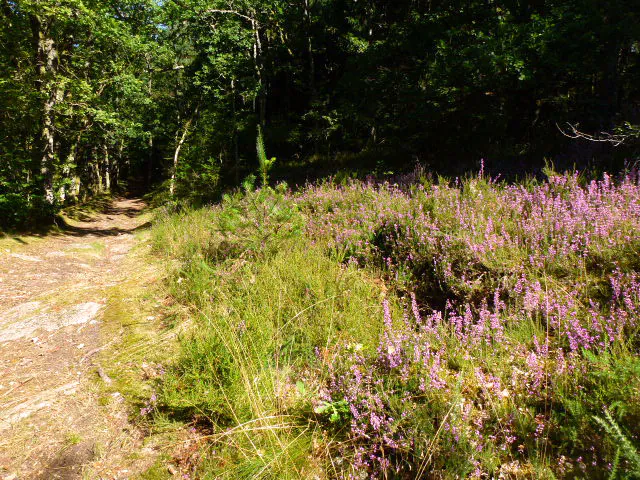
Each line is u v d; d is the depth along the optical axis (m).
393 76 13.14
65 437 2.88
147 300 5.55
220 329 3.53
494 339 3.03
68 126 20.92
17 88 14.41
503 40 9.01
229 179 24.03
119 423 3.00
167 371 3.35
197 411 2.97
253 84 23.22
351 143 20.12
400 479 2.20
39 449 2.77
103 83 18.38
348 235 5.63
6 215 13.01
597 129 8.34
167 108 30.23
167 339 4.21
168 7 19.47
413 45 12.23
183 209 14.77
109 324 4.87
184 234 8.98
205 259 6.36
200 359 3.13
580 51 8.75
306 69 26.41
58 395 3.41
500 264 3.89
